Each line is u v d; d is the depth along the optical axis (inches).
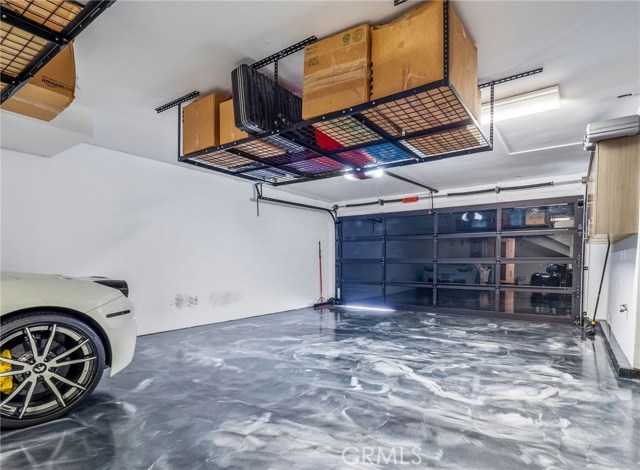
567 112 115.6
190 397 94.1
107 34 76.7
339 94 76.5
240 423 79.3
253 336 167.9
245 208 225.3
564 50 80.5
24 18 56.2
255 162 120.7
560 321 205.0
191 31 76.0
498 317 221.0
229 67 90.7
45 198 138.3
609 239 147.1
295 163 122.6
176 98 108.7
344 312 247.6
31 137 115.0
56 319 78.3
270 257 242.8
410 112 78.5
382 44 72.1
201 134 106.5
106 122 126.5
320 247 291.6
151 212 174.7
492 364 123.3
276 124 90.4
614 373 113.6
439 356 133.4
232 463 64.0
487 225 238.7
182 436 73.5
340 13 70.5
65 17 57.7
